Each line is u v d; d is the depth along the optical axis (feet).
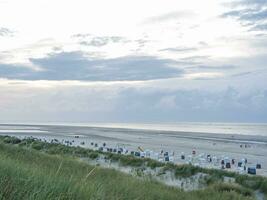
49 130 492.13
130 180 45.65
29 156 52.37
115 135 378.53
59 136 329.31
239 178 75.97
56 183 19.42
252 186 69.67
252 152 203.21
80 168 49.60
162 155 165.58
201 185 73.77
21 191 16.71
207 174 82.69
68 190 18.52
